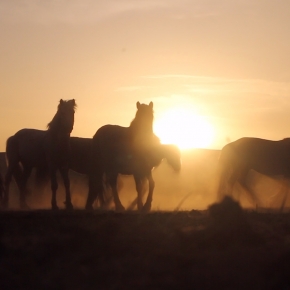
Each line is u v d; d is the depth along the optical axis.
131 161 20.05
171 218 14.19
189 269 8.91
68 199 19.89
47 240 10.95
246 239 11.20
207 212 14.92
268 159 21.66
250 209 18.52
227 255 9.77
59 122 19.80
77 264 9.32
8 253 10.07
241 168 21.92
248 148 21.84
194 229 11.83
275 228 12.81
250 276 8.47
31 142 22.50
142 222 13.45
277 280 8.20
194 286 8.02
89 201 20.98
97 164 21.11
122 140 20.31
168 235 11.56
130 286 8.03
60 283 8.26
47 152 20.20
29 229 12.49
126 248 10.39
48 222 13.57
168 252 9.90
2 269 9.05
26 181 23.56
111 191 22.23
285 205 21.83
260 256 9.63
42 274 8.77
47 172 22.73
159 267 9.02
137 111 20.33
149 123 20.16
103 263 9.34
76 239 10.95
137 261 9.41
